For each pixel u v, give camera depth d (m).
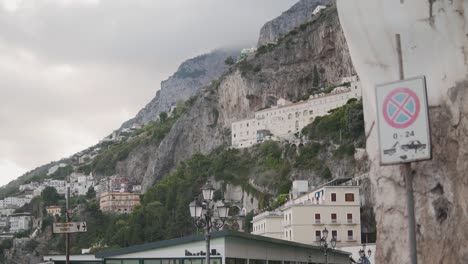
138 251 40.12
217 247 37.09
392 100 10.88
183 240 38.38
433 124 15.46
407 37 15.97
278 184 172.25
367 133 17.55
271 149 189.88
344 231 88.81
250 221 134.62
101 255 41.12
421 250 15.10
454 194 14.70
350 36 17.52
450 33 15.26
